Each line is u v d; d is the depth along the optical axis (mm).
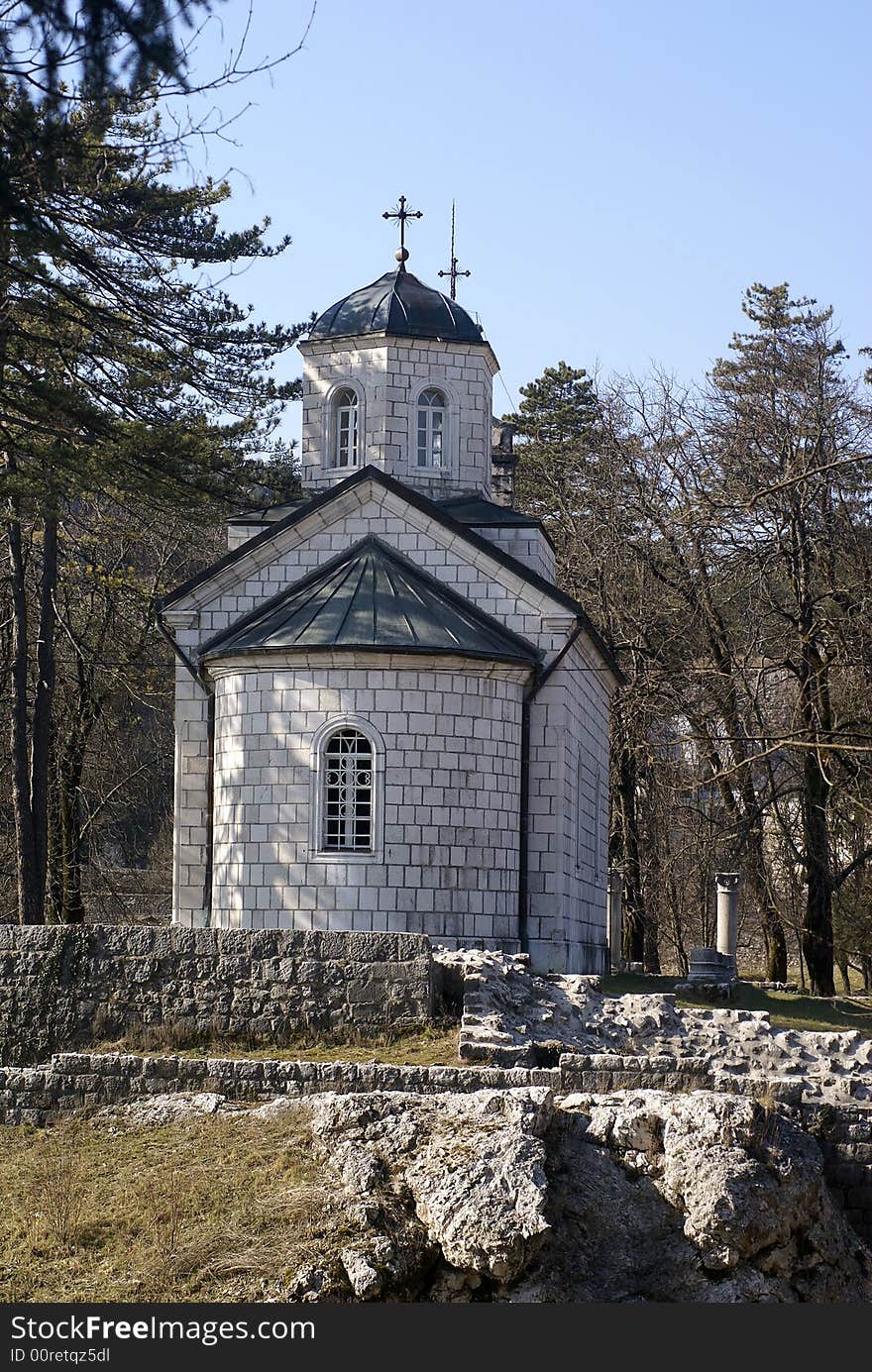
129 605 45562
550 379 72062
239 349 29922
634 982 38125
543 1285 15883
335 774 29562
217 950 23391
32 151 21234
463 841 29703
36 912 38125
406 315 36125
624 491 49781
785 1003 35250
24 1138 19891
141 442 28406
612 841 51812
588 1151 17734
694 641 48156
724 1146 17406
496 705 30500
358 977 23109
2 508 36281
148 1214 16641
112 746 51062
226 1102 20078
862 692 43688
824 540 44656
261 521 34938
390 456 35688
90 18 17844
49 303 29016
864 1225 19516
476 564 31984
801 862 48812
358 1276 15344
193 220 28062
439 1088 20234
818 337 48875
